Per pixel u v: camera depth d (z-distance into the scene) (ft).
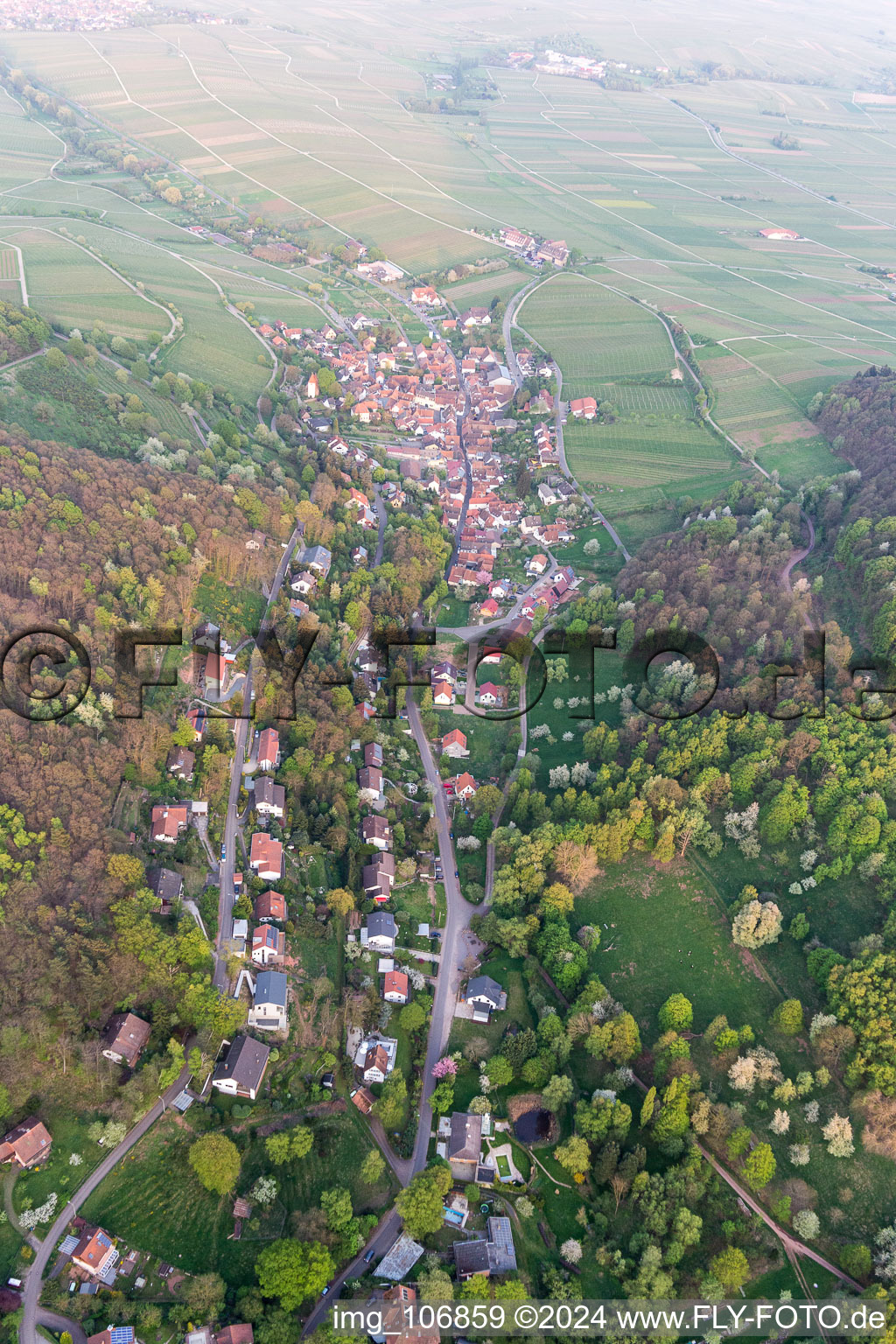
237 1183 406.21
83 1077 412.36
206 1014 441.27
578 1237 413.59
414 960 525.75
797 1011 473.26
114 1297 363.56
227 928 488.85
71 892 455.22
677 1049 467.11
